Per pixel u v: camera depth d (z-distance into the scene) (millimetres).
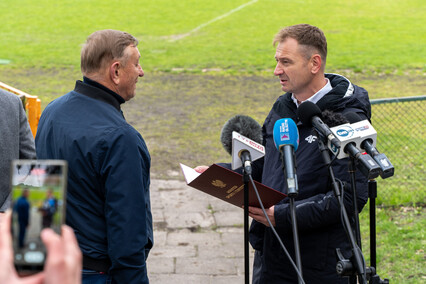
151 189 8586
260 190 3037
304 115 2945
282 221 3195
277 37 3473
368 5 30688
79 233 3088
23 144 3617
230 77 17375
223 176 3004
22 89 15805
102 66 3117
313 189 3258
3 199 3469
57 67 18594
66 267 898
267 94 15430
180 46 22156
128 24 26656
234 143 3047
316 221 3148
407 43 22219
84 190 3049
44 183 1023
